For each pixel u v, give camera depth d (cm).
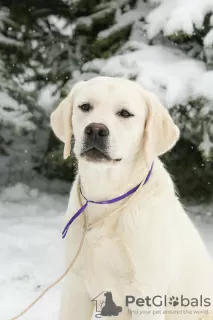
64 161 585
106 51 550
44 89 591
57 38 598
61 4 605
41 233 508
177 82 480
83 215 264
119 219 254
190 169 562
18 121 562
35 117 587
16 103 567
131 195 256
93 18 568
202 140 489
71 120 271
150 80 483
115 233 254
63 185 669
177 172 564
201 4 479
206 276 277
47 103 586
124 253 252
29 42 595
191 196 594
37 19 607
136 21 552
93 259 255
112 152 247
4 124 561
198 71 490
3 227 528
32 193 646
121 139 251
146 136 258
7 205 609
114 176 254
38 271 420
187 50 520
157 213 252
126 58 514
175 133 263
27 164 686
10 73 573
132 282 254
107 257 254
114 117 253
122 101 253
